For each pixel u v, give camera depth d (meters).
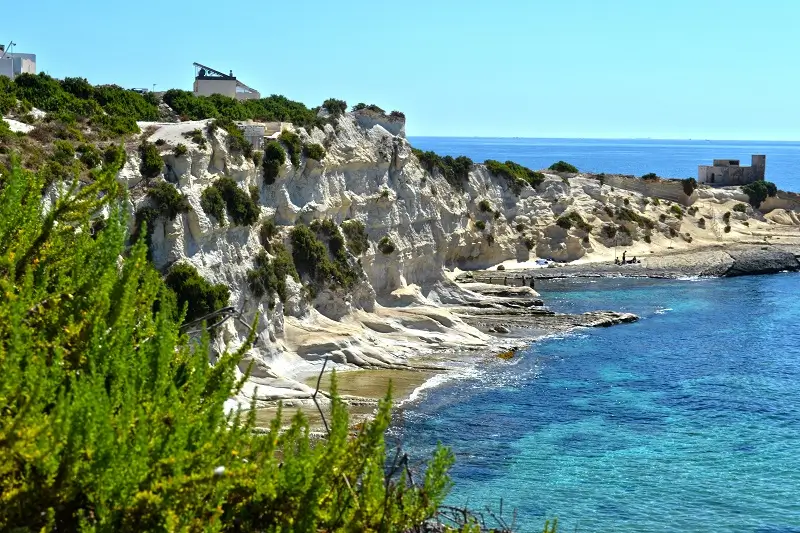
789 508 47.09
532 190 145.88
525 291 110.69
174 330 19.30
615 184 166.88
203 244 70.00
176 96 99.75
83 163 65.12
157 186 67.81
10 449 14.35
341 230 91.38
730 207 173.62
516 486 49.06
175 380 18.48
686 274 135.75
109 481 14.27
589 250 143.25
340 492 16.41
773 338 93.00
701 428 60.88
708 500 47.97
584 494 48.34
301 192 88.25
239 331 69.44
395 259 96.38
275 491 15.92
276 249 79.88
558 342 88.12
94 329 17.20
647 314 105.31
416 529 17.17
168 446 15.11
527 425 60.19
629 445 56.78
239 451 16.80
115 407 15.69
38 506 14.54
